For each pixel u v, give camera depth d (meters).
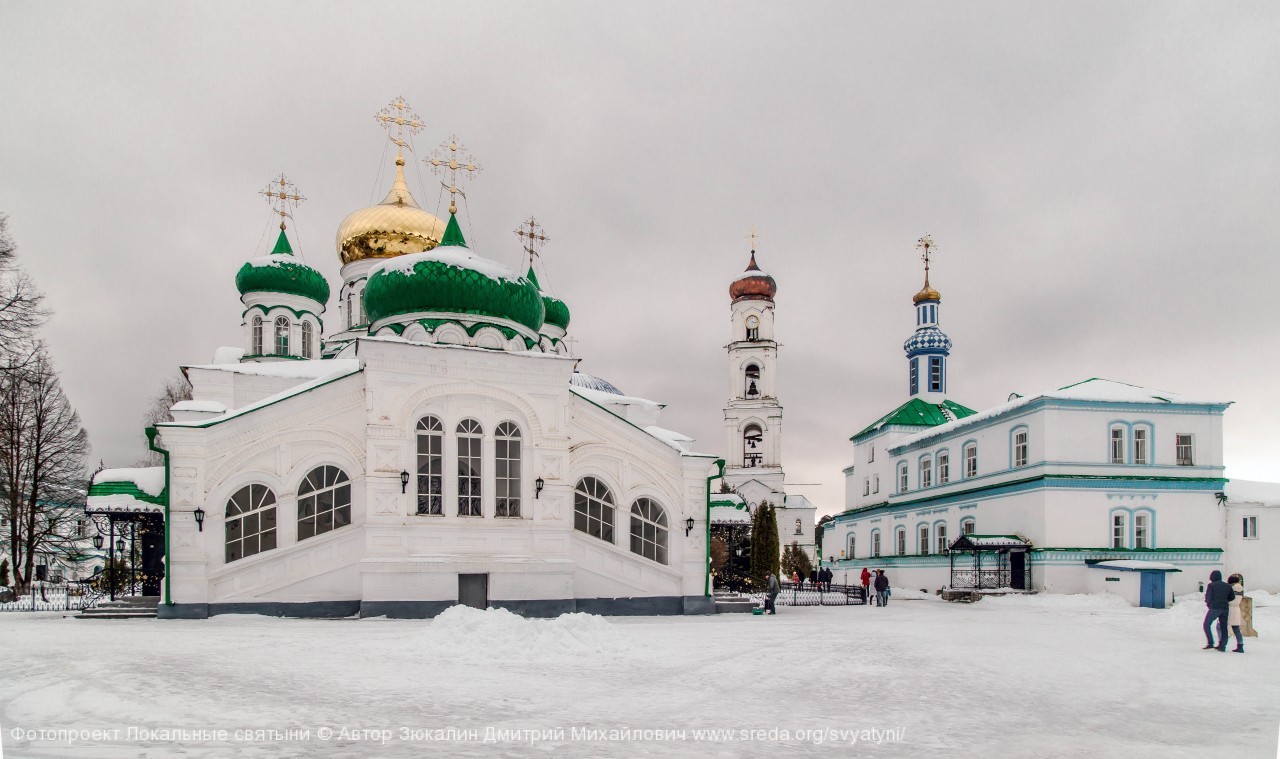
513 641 15.18
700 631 21.34
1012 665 15.47
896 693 12.03
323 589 23.84
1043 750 8.70
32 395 39.41
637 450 28.41
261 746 7.86
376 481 24.41
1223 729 10.09
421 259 28.97
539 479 26.27
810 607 35.38
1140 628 24.39
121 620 22.42
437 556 24.66
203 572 22.75
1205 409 39.62
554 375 27.05
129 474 27.25
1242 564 39.44
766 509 48.09
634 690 11.65
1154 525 38.66
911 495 52.72
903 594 45.97
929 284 63.88
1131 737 9.49
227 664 12.85
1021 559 39.38
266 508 23.81
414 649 15.05
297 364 30.86
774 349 74.75
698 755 8.02
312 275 36.28
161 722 8.71
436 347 25.56
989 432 43.69
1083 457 38.66
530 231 44.22
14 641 15.66
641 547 28.23
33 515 39.41
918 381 63.12
